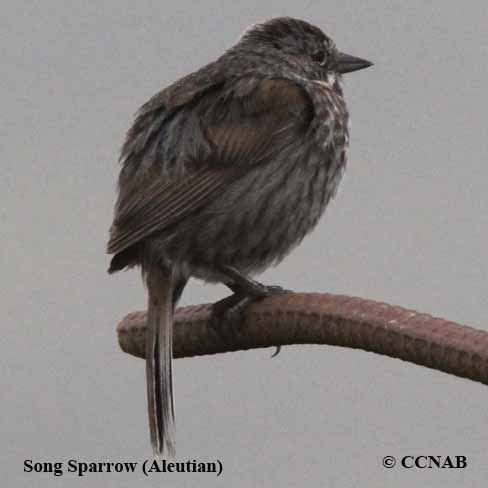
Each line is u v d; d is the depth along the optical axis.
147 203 9.41
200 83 10.04
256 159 9.75
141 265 9.58
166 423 8.19
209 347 7.94
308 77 10.53
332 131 10.18
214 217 9.59
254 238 9.84
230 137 9.72
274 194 9.83
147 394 8.24
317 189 10.16
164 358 8.26
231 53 10.47
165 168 9.53
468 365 5.86
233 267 9.84
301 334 6.92
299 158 9.95
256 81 10.11
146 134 9.72
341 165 10.39
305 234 10.30
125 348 8.59
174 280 9.61
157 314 8.35
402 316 6.21
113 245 9.22
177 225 9.48
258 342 7.42
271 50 10.45
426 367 6.11
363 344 6.42
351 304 6.51
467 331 5.94
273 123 9.88
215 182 9.60
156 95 10.12
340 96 10.67
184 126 9.70
